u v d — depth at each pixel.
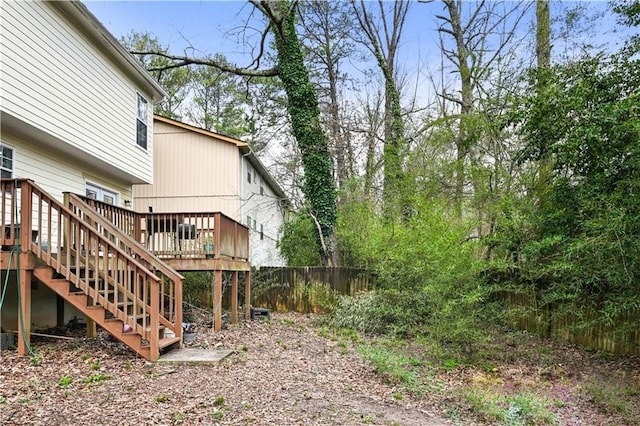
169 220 8.62
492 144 11.47
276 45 14.74
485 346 7.66
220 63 14.70
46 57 7.41
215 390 4.87
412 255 8.30
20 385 4.63
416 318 8.55
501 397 5.34
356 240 13.84
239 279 12.13
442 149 13.16
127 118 10.48
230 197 15.40
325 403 4.70
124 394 4.55
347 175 17.61
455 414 4.62
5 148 7.20
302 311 12.52
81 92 8.49
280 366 6.21
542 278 8.76
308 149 14.38
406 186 13.28
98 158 9.12
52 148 8.34
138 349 5.88
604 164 6.94
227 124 26.75
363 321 9.75
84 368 5.35
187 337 7.48
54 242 8.41
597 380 6.16
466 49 15.21
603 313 7.30
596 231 6.59
